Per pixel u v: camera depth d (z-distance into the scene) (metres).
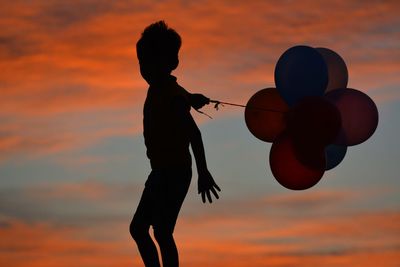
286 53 8.80
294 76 8.67
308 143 8.39
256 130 8.88
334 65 9.01
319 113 8.35
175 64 7.68
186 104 7.48
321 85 8.68
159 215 7.47
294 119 8.43
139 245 7.51
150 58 7.60
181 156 7.50
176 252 7.46
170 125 7.47
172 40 7.64
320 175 8.68
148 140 7.56
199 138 7.42
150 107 7.56
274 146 8.66
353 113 8.74
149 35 7.64
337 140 8.78
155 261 7.48
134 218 7.55
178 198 7.48
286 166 8.58
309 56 8.72
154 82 7.63
